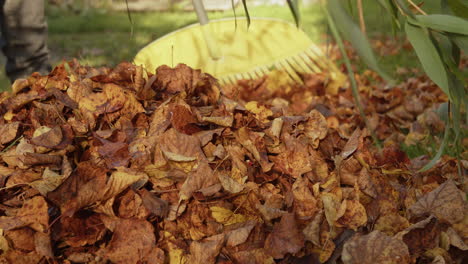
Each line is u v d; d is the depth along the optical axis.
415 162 1.41
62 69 1.28
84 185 0.97
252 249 1.01
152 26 4.46
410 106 2.16
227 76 1.66
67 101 1.18
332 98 2.26
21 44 1.82
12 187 1.04
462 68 3.04
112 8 5.62
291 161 1.13
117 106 1.15
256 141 1.14
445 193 1.12
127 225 0.98
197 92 1.25
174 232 1.01
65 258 0.98
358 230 1.05
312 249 1.02
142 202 1.00
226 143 1.14
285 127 1.20
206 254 0.98
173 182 1.05
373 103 2.24
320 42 3.91
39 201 0.97
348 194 1.10
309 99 2.16
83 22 4.97
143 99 1.18
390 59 3.49
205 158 1.07
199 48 1.62
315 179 1.13
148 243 0.98
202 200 1.03
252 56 1.69
